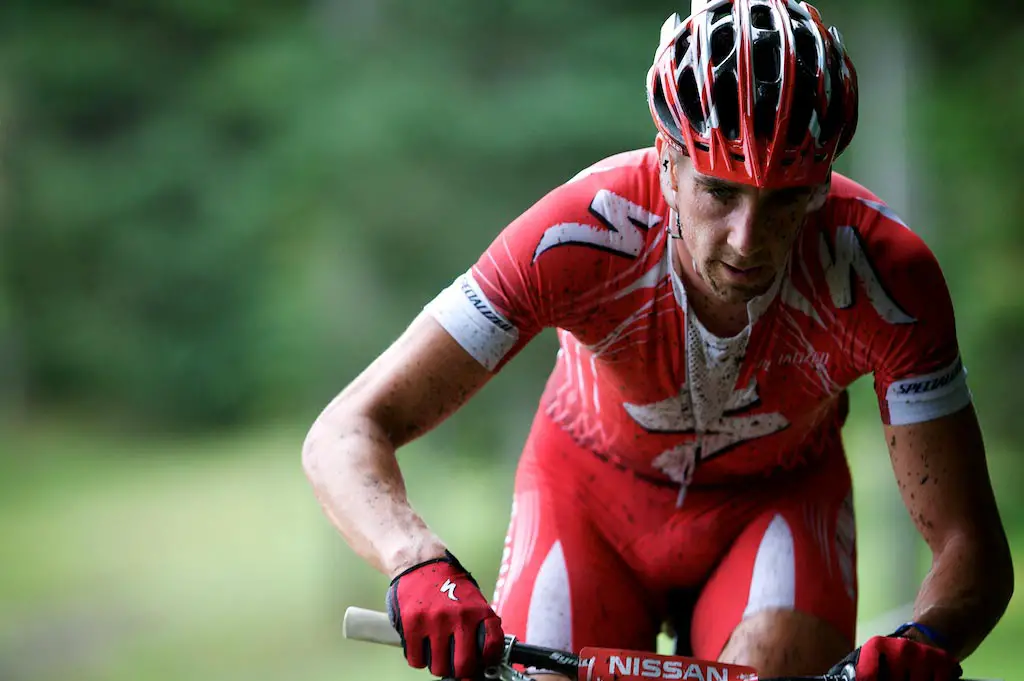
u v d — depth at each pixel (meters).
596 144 32.34
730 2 7.14
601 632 8.69
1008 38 42.03
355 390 7.90
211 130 48.28
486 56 33.81
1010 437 43.03
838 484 8.98
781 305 7.74
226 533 45.41
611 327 7.89
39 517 48.25
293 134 36.97
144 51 49.81
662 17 33.03
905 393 7.68
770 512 8.78
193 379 53.38
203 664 33.69
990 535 7.59
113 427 57.41
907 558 30.53
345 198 34.78
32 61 50.09
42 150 52.00
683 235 7.15
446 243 34.06
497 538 36.22
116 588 39.69
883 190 35.78
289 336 40.56
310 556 42.53
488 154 32.78
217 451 54.69
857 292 7.63
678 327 7.82
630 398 8.34
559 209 7.75
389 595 7.02
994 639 32.78
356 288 35.28
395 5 34.78
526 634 8.55
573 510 9.05
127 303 54.03
